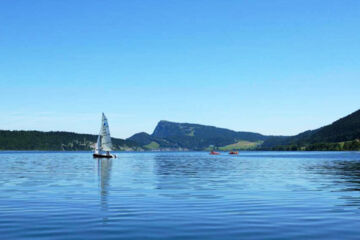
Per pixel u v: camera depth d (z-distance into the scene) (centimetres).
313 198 3073
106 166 9131
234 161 13325
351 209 2520
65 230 1911
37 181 4725
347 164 9675
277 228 1948
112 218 2225
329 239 1722
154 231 1891
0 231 1891
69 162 11750
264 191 3575
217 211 2459
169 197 3152
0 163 10756
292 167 8350
